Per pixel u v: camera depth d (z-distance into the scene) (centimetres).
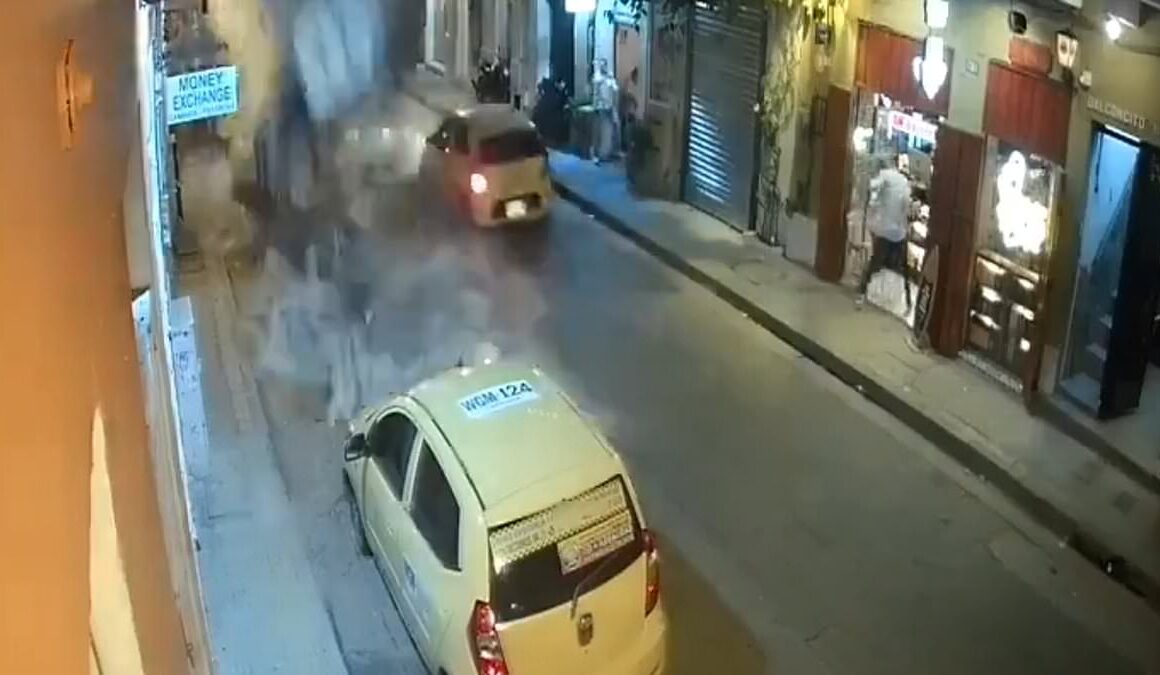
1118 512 1121
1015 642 976
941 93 1427
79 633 233
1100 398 1236
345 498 1144
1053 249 1270
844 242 1638
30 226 221
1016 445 1233
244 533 1092
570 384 1391
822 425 1309
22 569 206
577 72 2306
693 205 1980
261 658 934
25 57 223
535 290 1670
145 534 359
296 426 1288
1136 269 1199
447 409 903
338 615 988
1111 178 1220
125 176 429
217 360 1431
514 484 821
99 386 300
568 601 800
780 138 1748
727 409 1344
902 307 1555
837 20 1598
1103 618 1009
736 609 1002
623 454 1239
